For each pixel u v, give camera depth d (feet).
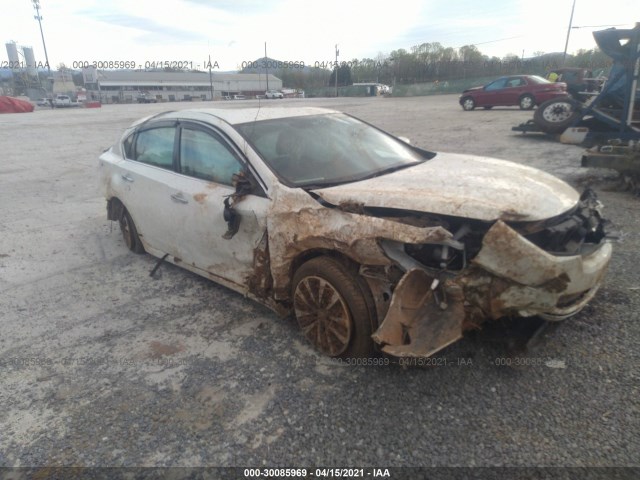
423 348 8.38
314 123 13.44
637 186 21.62
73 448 8.29
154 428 8.64
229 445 8.16
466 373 9.50
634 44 23.99
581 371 9.35
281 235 10.35
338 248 9.37
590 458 7.45
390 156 12.86
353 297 9.41
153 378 10.08
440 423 8.32
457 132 45.73
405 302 8.63
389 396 9.02
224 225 11.79
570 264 8.23
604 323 10.81
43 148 46.96
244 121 12.63
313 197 10.06
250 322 12.11
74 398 9.59
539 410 8.46
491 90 70.08
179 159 13.74
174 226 13.65
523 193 9.11
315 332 10.48
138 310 13.16
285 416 8.73
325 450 7.93
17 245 18.90
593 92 38.65
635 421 8.09
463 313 8.45
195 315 12.66
